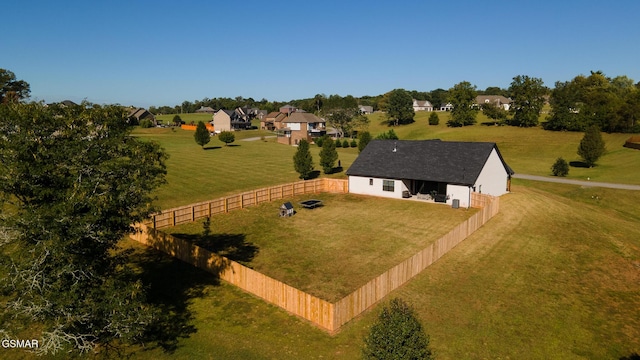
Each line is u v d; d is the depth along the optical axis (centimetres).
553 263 2506
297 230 3238
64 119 1536
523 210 3628
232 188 4812
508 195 4306
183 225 3369
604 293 2145
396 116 13888
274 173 5788
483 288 2158
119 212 1617
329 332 1731
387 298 2012
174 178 5172
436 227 3288
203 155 7231
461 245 2777
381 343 1276
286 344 1658
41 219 1363
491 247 2748
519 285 2206
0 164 1384
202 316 1894
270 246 2870
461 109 12144
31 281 1379
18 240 1406
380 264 2528
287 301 1917
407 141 4778
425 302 1991
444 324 1805
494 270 2388
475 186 3944
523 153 8375
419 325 1305
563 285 2222
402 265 2147
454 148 4378
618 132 9112
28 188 1437
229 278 2245
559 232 3052
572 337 1742
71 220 1412
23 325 1471
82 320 1469
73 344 1477
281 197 4347
